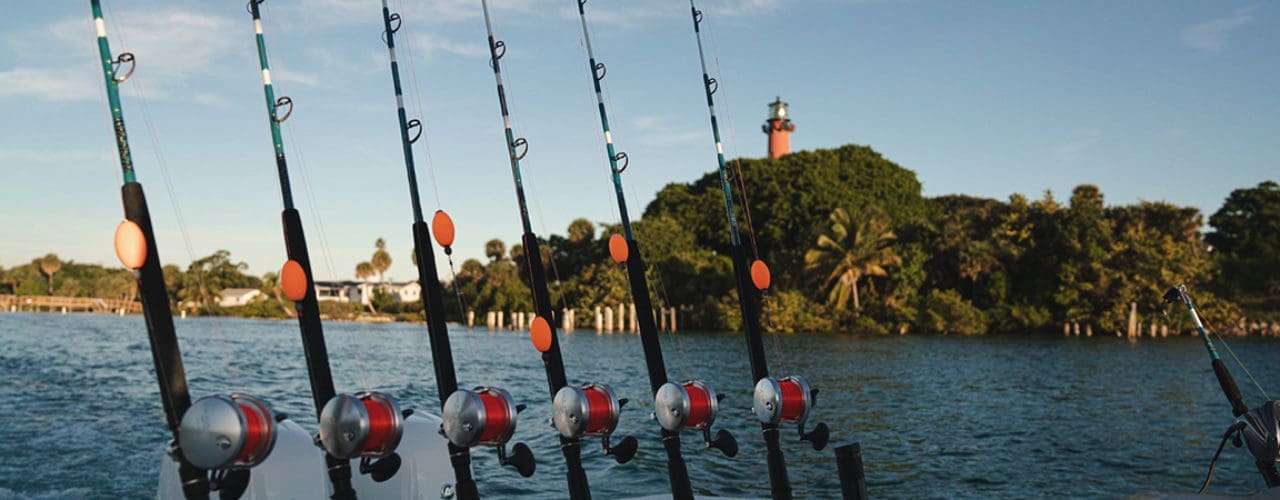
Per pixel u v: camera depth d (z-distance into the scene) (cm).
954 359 2636
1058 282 4425
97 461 774
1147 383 1894
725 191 416
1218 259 4444
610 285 5169
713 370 2172
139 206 261
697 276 5066
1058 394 1650
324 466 373
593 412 334
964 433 1111
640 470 798
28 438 880
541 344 370
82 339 2998
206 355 2450
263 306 7844
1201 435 1107
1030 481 805
